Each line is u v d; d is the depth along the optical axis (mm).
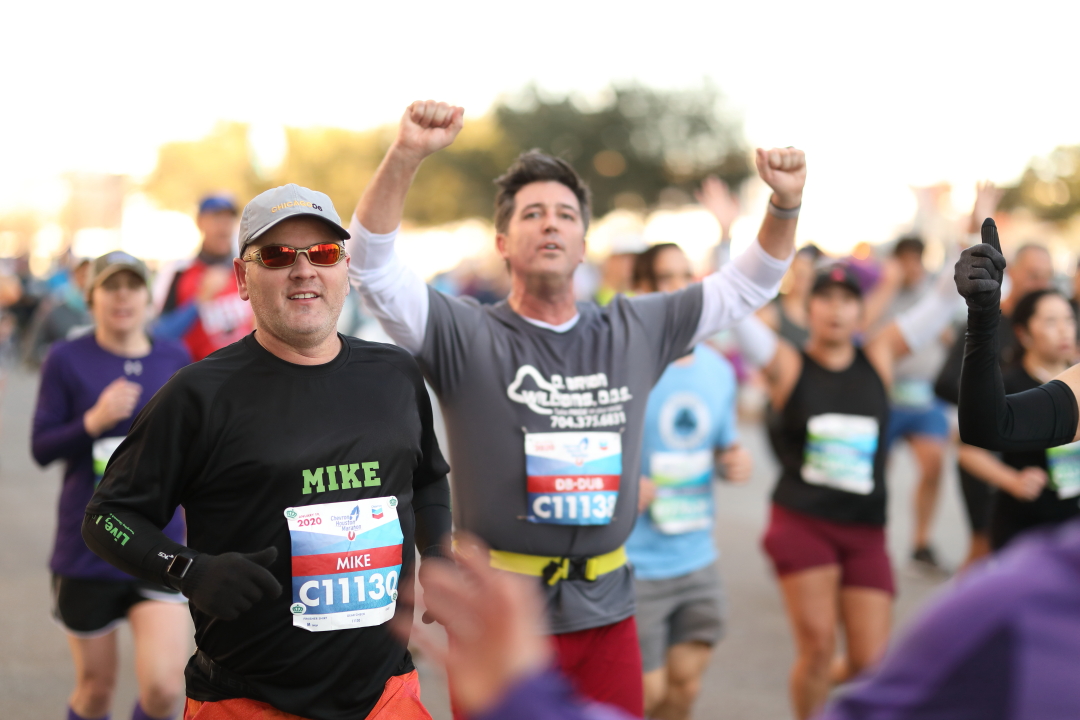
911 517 8555
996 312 1985
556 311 3133
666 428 3900
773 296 3326
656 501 3826
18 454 10703
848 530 4082
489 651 1062
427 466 2582
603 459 3025
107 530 2197
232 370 2281
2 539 7125
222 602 2049
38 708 4277
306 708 2229
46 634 5242
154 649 3381
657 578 3789
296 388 2305
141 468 2221
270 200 2311
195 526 2275
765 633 5605
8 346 17906
